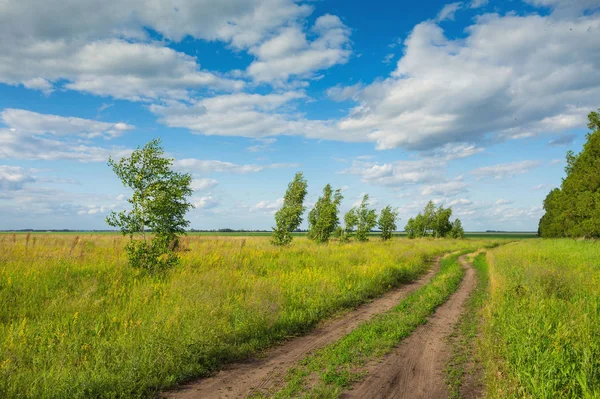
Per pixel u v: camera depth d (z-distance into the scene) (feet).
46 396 16.07
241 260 55.98
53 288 33.17
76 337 22.44
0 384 16.07
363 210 144.77
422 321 32.14
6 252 46.11
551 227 203.10
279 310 31.99
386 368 21.40
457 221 260.42
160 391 18.42
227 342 24.56
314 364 21.93
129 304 29.68
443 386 18.92
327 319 33.65
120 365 19.35
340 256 72.54
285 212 92.02
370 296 44.93
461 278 60.49
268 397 17.71
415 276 63.57
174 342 22.07
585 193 115.55
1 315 26.32
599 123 114.73
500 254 91.56
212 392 18.34
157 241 44.60
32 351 20.56
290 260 62.03
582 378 16.03
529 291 35.73
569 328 22.41
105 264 42.96
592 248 93.20
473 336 27.58
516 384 17.19
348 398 17.51
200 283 36.40
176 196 48.42
